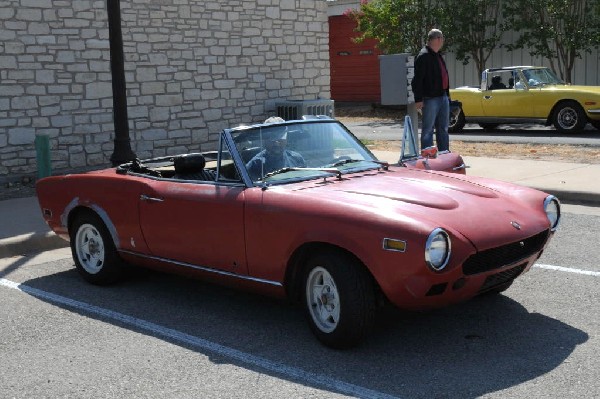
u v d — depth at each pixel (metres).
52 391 4.50
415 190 5.20
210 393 4.36
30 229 8.62
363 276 4.72
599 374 4.41
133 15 13.59
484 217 4.88
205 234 5.62
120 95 9.80
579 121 16.88
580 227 8.28
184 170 6.30
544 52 22.80
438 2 24.70
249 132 5.76
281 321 5.63
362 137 18.20
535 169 11.73
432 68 10.97
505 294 6.03
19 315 5.99
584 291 6.04
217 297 6.32
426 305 4.65
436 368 4.59
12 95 12.20
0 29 11.98
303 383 4.45
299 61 16.44
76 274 7.24
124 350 5.14
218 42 14.92
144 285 6.76
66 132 12.91
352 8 28.64
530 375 4.43
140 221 6.16
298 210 4.98
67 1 12.73
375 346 5.00
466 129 19.70
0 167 12.12
